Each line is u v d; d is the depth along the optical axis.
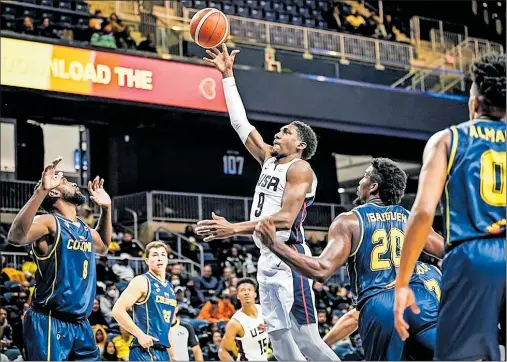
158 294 6.91
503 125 3.94
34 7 17.70
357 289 4.96
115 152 19.08
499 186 3.84
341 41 18.34
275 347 5.65
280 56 17.56
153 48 16.56
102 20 17.61
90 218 16.81
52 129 18.52
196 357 8.78
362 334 4.93
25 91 14.37
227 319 14.62
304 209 5.67
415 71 18.72
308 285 5.62
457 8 20.86
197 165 20.06
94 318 13.39
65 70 14.79
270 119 16.84
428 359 4.77
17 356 12.10
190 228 17.61
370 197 5.13
